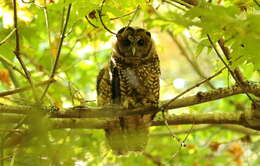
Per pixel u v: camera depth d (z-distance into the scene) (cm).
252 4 919
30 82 879
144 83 1223
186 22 653
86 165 1418
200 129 1564
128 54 1209
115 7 969
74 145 1044
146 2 1016
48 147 799
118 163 1579
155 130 1672
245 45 746
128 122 1153
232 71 953
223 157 1611
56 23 1313
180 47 1625
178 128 1627
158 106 1045
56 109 959
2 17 1288
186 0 969
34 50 1465
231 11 703
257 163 1581
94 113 986
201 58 1625
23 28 1262
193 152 1548
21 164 852
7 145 929
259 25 644
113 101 1230
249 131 1429
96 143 1405
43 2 1149
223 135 1736
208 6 718
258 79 1533
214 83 1688
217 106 1770
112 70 1227
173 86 1645
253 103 1066
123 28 1232
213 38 820
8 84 1430
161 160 1562
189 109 1406
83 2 937
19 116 957
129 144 1202
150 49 1227
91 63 1472
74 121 1040
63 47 1438
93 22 1027
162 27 927
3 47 1181
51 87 1349
